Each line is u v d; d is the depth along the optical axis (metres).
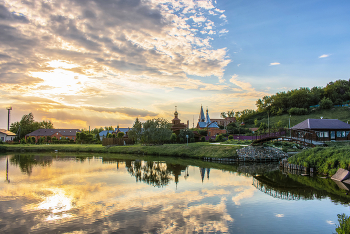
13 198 19.44
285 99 137.50
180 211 16.34
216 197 19.83
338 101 118.88
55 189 22.44
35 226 13.91
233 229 13.44
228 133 93.81
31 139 87.62
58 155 55.59
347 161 26.03
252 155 43.09
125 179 27.22
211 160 44.97
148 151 57.22
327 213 16.08
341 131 47.59
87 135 88.50
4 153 61.19
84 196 20.02
